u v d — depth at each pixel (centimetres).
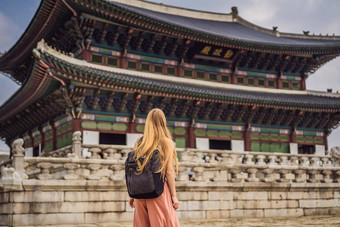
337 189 2420
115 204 1766
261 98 3906
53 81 2936
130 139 3397
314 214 2303
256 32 5512
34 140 4044
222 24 5353
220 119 4078
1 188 1628
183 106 3722
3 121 4325
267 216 2139
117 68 3525
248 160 2750
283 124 4462
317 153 4612
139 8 4650
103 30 3344
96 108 3297
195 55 3931
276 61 4481
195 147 3853
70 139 3203
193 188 1953
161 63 3838
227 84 4219
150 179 549
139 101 3412
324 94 4803
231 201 2059
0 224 1639
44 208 1616
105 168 1794
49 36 3584
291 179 2305
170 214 564
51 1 3002
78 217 1673
